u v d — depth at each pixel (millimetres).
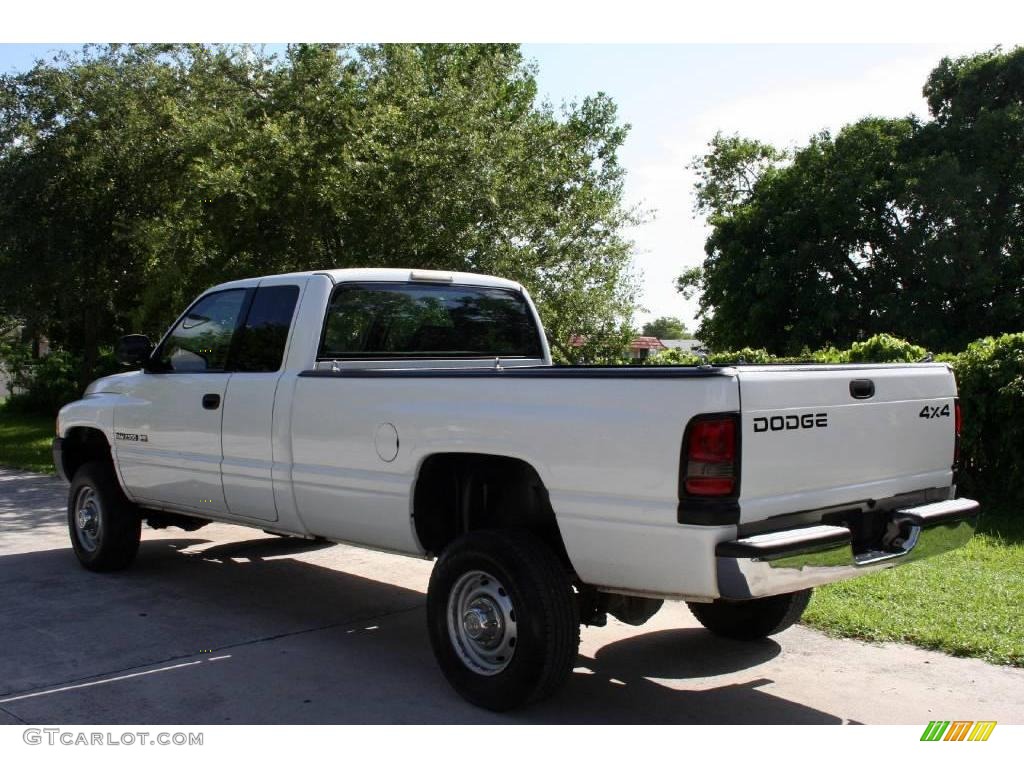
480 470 4906
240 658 5246
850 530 4199
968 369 9156
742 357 11773
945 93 30203
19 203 15594
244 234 13047
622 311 15312
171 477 6352
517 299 6816
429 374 4684
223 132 12938
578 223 14727
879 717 4383
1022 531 8062
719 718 4387
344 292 5746
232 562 7641
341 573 7293
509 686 4285
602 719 4379
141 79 15820
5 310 16750
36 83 15656
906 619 5629
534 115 16344
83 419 7152
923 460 4637
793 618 5297
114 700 4609
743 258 31906
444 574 4551
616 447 3930
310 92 13000
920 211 28969
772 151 34469
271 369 5715
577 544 4113
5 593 6621
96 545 7141
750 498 3766
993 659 5078
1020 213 29094
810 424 4008
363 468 4992
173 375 6379
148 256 14594
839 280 31297
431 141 12570
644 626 5863
